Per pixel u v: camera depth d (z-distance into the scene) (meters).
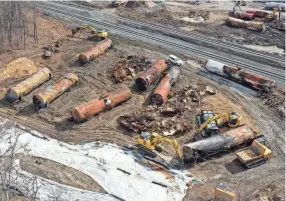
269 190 39.03
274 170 41.88
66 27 76.38
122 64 61.50
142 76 54.50
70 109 51.03
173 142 42.25
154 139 43.12
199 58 65.75
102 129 47.56
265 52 68.44
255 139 43.75
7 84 56.06
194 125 48.28
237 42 72.19
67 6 87.81
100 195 37.84
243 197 38.03
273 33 75.81
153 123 47.78
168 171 41.28
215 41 72.19
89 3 89.62
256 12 82.62
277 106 52.69
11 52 64.38
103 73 59.84
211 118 45.06
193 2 93.19
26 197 36.38
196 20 82.06
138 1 88.75
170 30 76.44
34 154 42.75
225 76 59.31
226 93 55.56
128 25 78.38
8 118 49.16
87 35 72.69
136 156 43.25
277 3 87.69
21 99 52.53
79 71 60.25
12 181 35.50
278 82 59.03
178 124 47.72
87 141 45.59
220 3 93.00
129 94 52.44
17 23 70.31
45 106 51.12
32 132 46.59
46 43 68.81
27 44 67.69
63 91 53.56
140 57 63.38
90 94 54.44
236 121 47.03
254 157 42.09
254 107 52.69
